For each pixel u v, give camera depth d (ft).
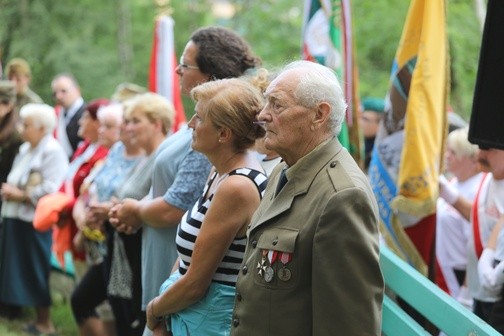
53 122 37.17
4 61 106.32
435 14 24.61
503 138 19.49
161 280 22.93
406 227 24.84
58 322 39.19
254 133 18.63
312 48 29.32
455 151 27.20
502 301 21.66
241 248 18.35
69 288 41.42
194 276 18.30
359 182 14.82
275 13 107.55
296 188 15.40
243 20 113.39
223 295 18.47
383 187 25.32
